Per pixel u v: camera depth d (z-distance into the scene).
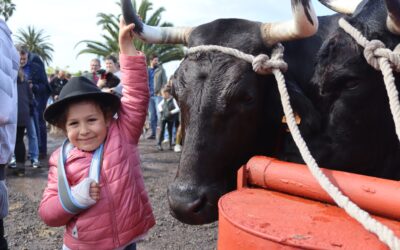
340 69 2.04
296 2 2.06
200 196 2.09
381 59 1.83
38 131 7.78
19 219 4.61
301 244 1.08
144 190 2.30
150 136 10.84
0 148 2.31
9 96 2.22
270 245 1.12
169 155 8.37
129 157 2.23
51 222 2.13
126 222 2.14
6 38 2.29
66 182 2.08
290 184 1.45
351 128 2.15
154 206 5.09
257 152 2.40
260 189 1.56
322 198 1.38
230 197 1.45
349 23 2.04
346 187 1.32
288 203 1.39
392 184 1.25
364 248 1.06
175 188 2.14
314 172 1.36
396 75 1.94
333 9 2.73
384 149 2.28
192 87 2.21
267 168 1.52
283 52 2.44
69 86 2.16
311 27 2.08
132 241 2.19
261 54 2.17
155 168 7.12
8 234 4.20
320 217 1.26
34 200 5.27
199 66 2.24
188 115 2.21
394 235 1.07
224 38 2.30
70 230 2.16
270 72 2.20
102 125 2.18
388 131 2.21
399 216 1.21
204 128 2.15
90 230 2.11
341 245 1.07
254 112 2.23
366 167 2.28
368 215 1.16
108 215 2.12
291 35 2.17
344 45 2.04
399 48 1.85
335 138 2.19
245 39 2.28
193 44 2.35
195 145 2.15
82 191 2.02
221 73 2.18
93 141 2.17
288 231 1.15
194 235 4.29
